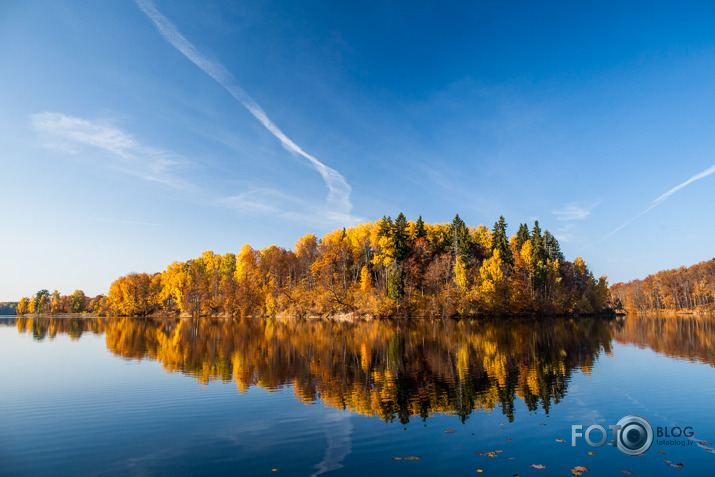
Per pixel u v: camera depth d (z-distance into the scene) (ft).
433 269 252.62
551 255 316.81
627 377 65.05
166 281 387.14
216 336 146.61
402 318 241.76
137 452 35.19
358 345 113.29
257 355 94.27
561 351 96.94
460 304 236.22
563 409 47.37
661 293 396.16
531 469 31.22
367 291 255.50
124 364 81.92
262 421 43.80
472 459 33.17
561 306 268.82
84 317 385.50
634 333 146.30
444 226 336.90
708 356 87.51
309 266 315.78
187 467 31.86
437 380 64.23
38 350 106.22
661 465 31.99
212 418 44.98
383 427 41.50
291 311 287.28
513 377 66.03
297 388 59.52
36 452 35.27
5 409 48.80
